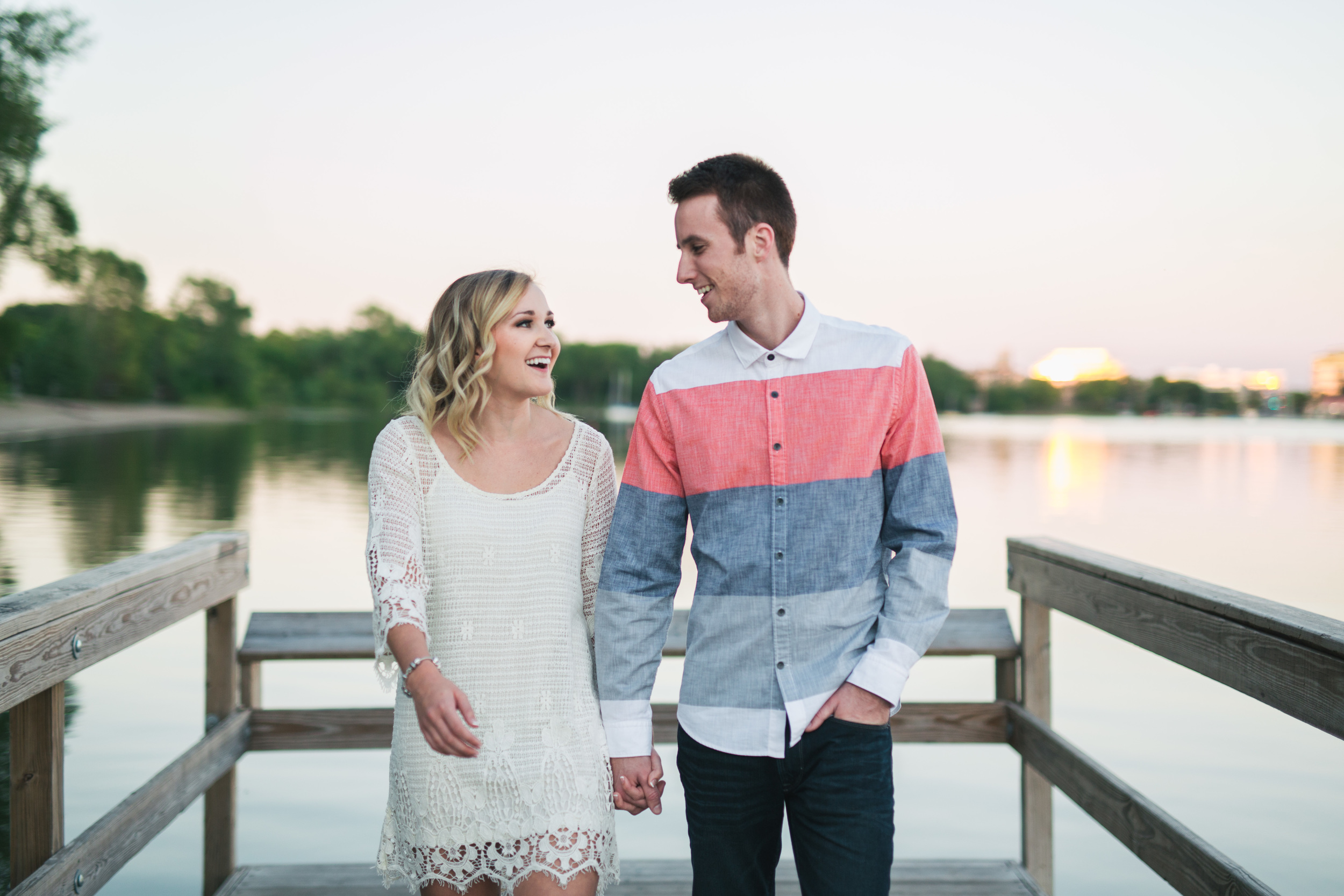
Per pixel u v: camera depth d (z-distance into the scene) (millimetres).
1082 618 2111
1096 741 3857
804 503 1526
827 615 1508
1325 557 7586
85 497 13492
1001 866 2418
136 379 67812
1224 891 1521
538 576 1643
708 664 1552
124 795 3227
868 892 1446
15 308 48906
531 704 1607
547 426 1750
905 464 1551
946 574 1502
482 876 1566
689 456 1576
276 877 2385
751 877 1553
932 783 3531
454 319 1641
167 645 5277
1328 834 2988
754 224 1513
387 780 3521
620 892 2309
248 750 2451
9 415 43406
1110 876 2818
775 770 1508
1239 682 1538
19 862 1633
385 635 1487
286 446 30406
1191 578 1813
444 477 1646
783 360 1558
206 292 80250
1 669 1429
